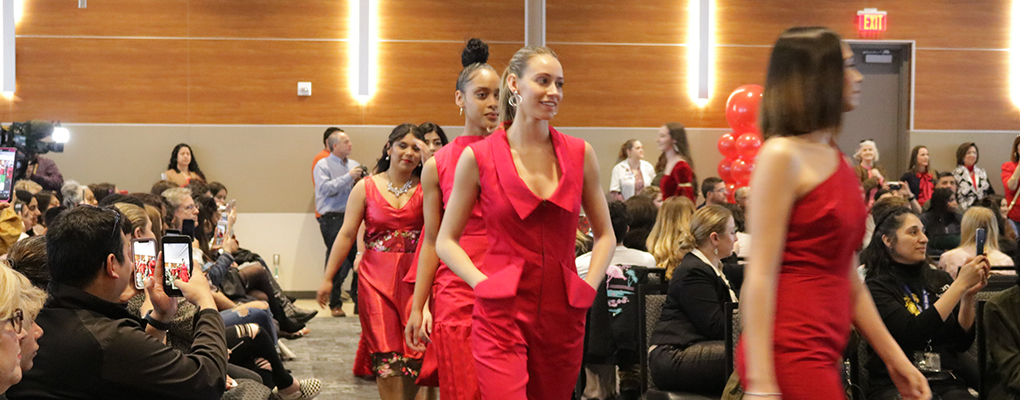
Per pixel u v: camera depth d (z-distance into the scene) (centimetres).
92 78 862
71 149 860
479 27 900
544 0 905
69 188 580
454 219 241
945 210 666
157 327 252
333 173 823
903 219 336
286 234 888
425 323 272
